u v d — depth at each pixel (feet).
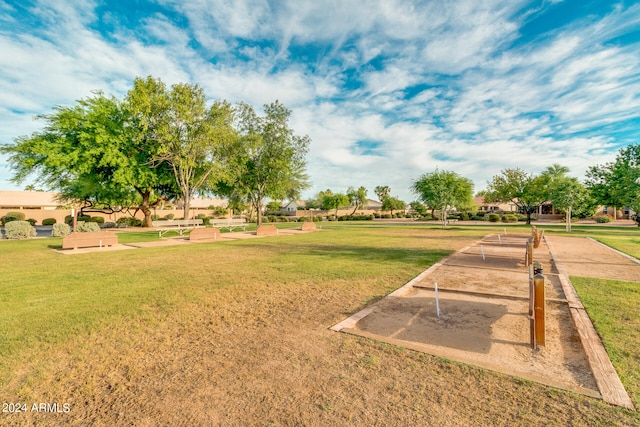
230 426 7.32
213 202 195.62
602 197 79.36
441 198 89.15
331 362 10.38
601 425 7.07
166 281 22.77
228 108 76.84
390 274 24.48
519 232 69.21
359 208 236.02
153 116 70.08
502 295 17.95
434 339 12.23
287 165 85.71
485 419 7.39
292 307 16.56
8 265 29.86
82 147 71.61
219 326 13.92
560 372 9.57
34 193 147.54
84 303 17.42
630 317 13.85
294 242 50.49
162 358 10.89
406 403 8.08
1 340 12.47
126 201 94.84
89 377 9.72
